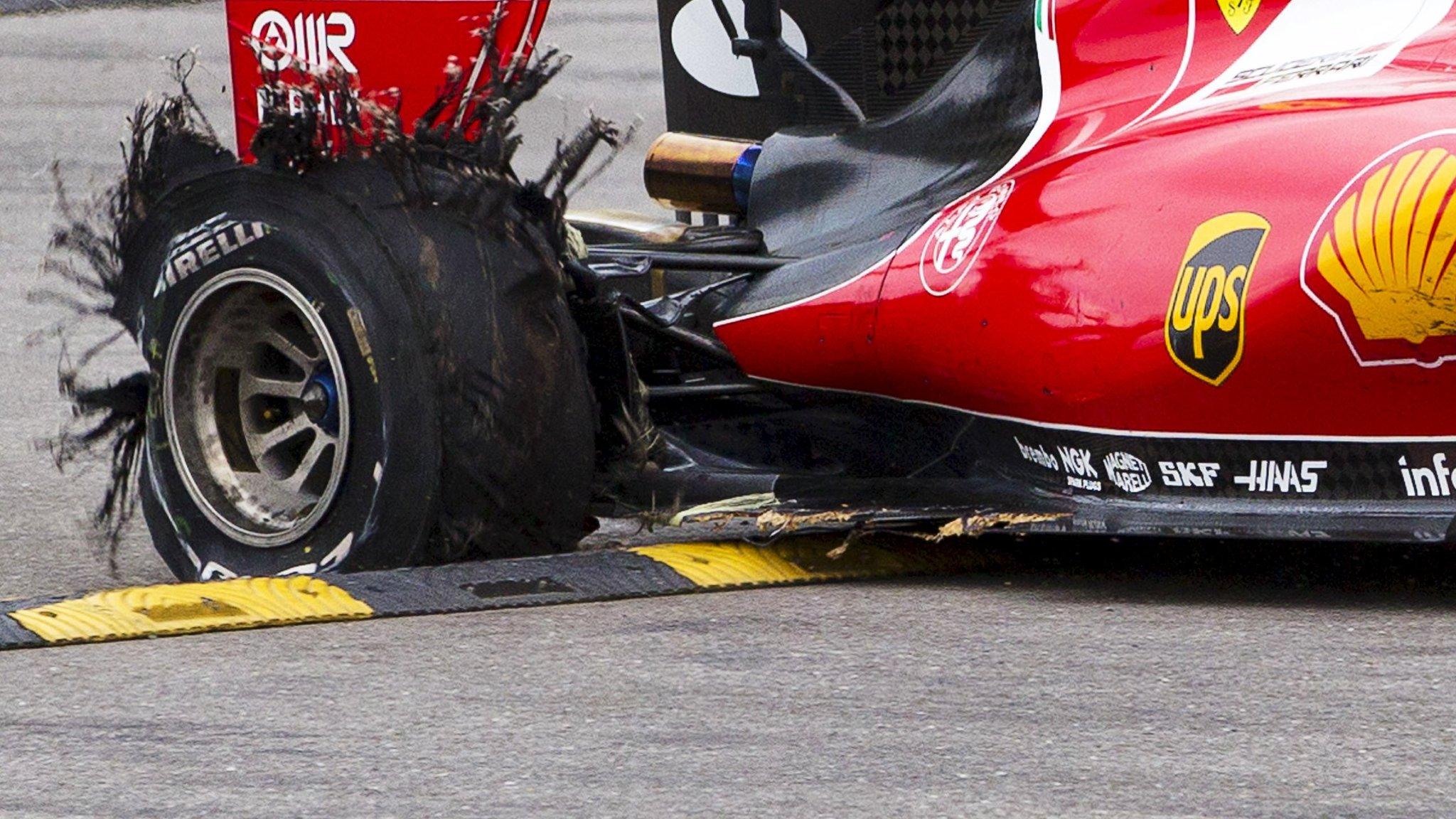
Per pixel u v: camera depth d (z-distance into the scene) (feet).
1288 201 43.52
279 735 35.65
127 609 43.78
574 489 47.80
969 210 50.19
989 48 53.36
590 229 63.77
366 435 47.39
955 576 48.70
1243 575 47.47
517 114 47.11
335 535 48.08
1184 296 44.50
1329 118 44.29
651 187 62.90
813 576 47.80
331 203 48.03
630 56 192.85
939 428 51.21
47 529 60.13
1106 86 49.96
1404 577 46.60
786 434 55.31
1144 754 33.60
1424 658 39.04
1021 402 47.93
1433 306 41.06
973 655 40.34
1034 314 47.06
